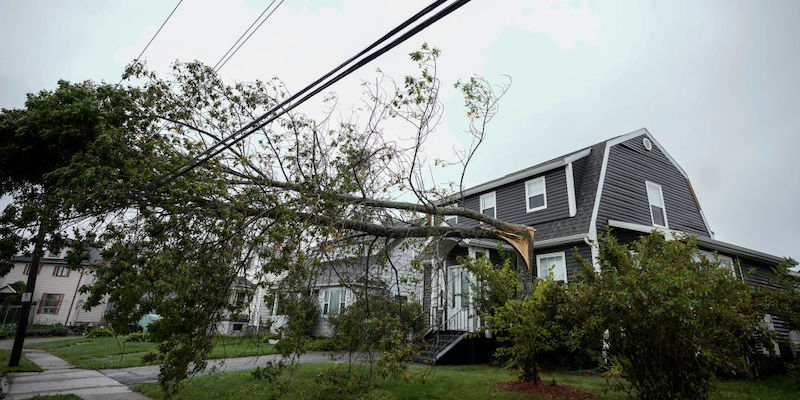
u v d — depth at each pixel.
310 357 12.72
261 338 6.53
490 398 6.35
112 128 5.36
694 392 4.83
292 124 6.46
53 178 5.32
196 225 5.18
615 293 4.97
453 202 8.80
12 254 5.27
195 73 6.46
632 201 13.86
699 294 4.76
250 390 7.41
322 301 18.27
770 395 7.35
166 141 5.75
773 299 8.45
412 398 6.63
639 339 5.08
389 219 8.52
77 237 5.09
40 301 30.09
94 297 4.19
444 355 10.88
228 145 5.29
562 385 7.27
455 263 13.65
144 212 4.94
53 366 11.42
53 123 5.29
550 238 12.77
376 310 7.81
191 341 4.98
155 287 4.17
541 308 6.90
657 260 5.57
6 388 8.02
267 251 5.17
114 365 11.29
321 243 6.28
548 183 14.05
